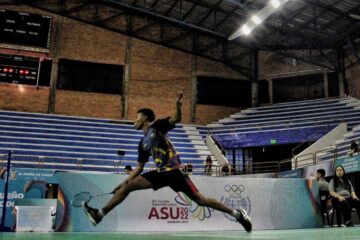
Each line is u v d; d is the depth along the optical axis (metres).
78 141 17.95
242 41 22.67
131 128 20.20
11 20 19.98
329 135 17.62
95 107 20.52
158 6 21.19
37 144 16.88
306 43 21.45
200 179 6.51
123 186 3.71
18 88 19.45
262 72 23.17
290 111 21.16
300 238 3.92
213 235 4.66
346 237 4.05
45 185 8.02
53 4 20.86
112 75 21.30
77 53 20.81
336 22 19.05
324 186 8.17
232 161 21.03
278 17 19.23
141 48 22.03
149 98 21.50
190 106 22.00
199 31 22.42
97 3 21.55
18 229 5.98
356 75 20.17
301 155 16.61
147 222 6.10
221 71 22.95
